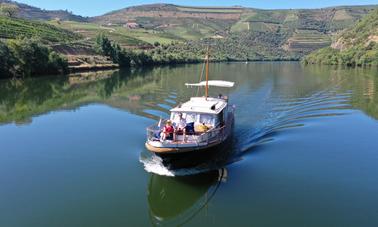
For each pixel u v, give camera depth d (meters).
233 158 16.89
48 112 28.22
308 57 150.50
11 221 11.62
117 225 11.55
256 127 22.16
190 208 12.64
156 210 12.48
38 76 60.84
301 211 12.21
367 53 107.25
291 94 35.84
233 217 11.97
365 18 157.00
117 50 92.31
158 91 38.88
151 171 15.58
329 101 31.47
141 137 20.22
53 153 17.88
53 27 140.38
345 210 12.23
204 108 17.31
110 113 27.02
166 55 115.44
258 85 44.22
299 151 17.78
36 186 14.15
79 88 43.84
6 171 15.61
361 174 15.02
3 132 22.03
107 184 14.37
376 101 31.23
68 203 12.85
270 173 15.16
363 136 20.25
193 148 14.79
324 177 14.73
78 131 21.84
